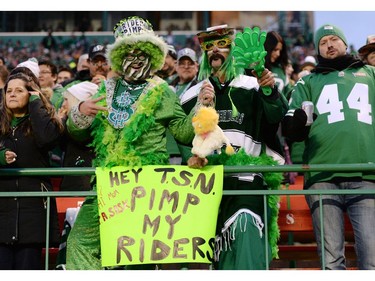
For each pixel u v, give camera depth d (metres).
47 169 5.70
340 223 5.93
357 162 6.05
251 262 5.44
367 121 6.15
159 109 5.67
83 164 6.57
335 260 5.86
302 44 25.95
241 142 5.80
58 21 29.16
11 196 5.63
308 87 6.36
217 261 5.62
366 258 5.83
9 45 25.34
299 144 7.04
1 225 5.67
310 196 6.05
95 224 5.72
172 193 5.54
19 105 5.89
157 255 5.45
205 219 5.50
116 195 5.56
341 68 6.35
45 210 5.77
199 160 5.54
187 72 8.01
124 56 5.78
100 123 5.73
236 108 5.84
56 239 5.79
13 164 5.85
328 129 6.13
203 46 5.95
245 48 5.62
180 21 29.62
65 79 9.05
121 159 5.59
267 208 5.76
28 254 5.70
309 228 6.66
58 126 5.87
